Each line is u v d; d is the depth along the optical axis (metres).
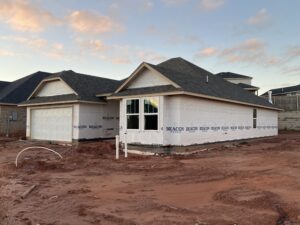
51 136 23.72
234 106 22.19
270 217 5.93
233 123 22.00
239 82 45.97
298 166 11.55
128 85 18.88
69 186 9.02
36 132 25.09
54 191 8.41
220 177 9.91
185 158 14.65
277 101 43.03
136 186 8.95
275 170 10.78
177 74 18.64
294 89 57.25
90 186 9.00
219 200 7.24
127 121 17.78
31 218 6.23
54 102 22.55
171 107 16.53
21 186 9.06
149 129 16.78
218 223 5.71
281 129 41.50
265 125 28.47
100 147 18.34
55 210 6.72
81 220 6.08
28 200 7.56
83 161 13.59
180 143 16.27
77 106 21.75
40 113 24.84
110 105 23.78
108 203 7.17
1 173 11.20
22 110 32.97
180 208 6.67
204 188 8.54
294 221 5.77
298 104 41.62
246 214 6.16
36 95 26.00
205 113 18.52
